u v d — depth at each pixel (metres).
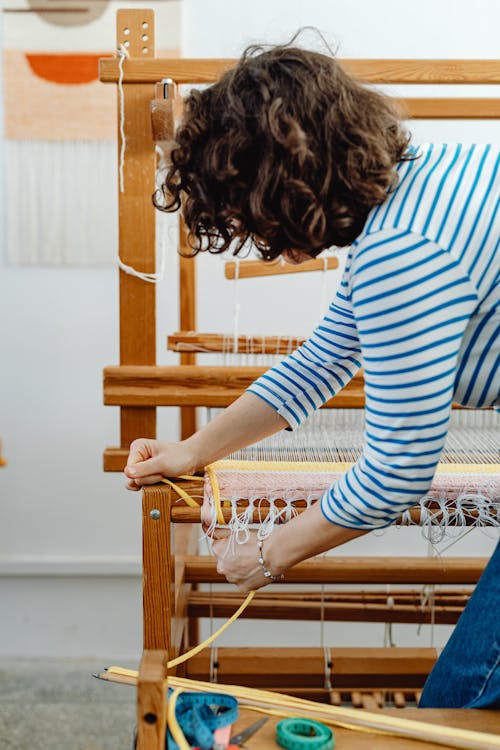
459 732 0.78
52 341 2.03
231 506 0.96
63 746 1.68
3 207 1.98
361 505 0.80
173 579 1.19
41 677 2.01
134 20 1.23
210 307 2.01
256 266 1.48
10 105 1.92
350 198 0.74
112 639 2.12
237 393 1.23
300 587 1.99
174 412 2.05
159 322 2.02
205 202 0.77
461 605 1.53
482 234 0.72
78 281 2.01
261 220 0.74
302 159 0.71
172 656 1.12
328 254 1.73
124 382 1.24
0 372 2.04
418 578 1.37
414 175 0.75
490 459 1.14
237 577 0.92
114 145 1.94
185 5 1.92
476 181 0.74
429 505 0.97
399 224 0.72
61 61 1.91
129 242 1.24
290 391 1.03
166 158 1.22
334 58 0.80
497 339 0.76
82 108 1.92
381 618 1.50
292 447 1.25
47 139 1.94
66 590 2.10
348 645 2.09
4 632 2.12
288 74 0.74
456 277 0.72
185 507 1.01
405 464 0.76
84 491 2.08
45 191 1.96
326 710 0.83
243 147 0.73
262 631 2.08
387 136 0.76
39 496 2.08
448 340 0.72
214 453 1.03
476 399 0.81
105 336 2.03
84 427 2.06
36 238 1.98
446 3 1.91
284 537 0.87
